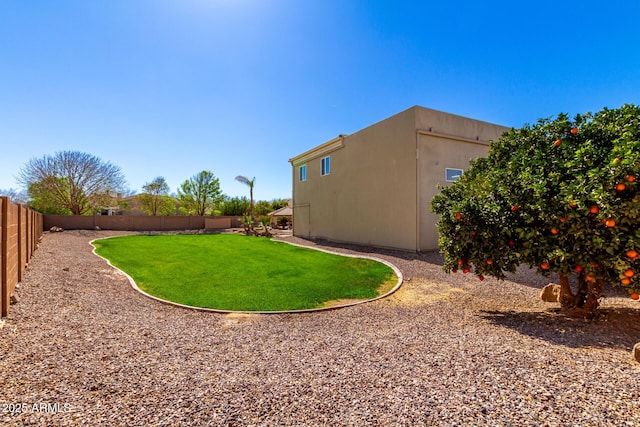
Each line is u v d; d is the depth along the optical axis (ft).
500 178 17.19
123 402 8.37
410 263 34.94
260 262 40.37
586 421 7.08
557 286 21.11
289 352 12.68
